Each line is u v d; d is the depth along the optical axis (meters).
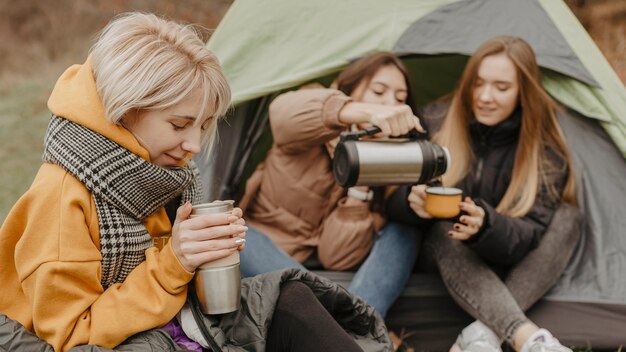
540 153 2.27
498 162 2.29
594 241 2.29
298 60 2.45
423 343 2.24
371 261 2.16
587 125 2.41
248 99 2.37
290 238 2.30
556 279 2.18
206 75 1.33
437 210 1.97
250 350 1.35
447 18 2.49
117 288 1.32
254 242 2.15
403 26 2.47
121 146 1.31
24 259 1.28
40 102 5.62
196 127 1.35
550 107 2.31
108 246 1.32
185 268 1.30
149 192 1.36
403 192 2.17
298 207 2.29
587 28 6.66
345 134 1.81
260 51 2.48
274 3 2.54
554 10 2.53
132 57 1.27
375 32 2.47
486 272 2.08
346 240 2.22
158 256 1.34
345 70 2.31
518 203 2.21
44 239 1.28
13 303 1.38
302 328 1.36
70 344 1.26
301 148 2.20
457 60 2.76
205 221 1.29
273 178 2.31
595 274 2.24
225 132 2.47
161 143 1.33
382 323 1.59
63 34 8.13
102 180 1.29
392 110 1.85
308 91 2.12
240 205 2.35
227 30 2.54
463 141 2.30
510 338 1.96
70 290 1.27
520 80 2.22
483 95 2.22
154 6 7.98
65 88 1.34
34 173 4.05
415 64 2.80
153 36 1.31
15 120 5.14
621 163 2.37
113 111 1.28
